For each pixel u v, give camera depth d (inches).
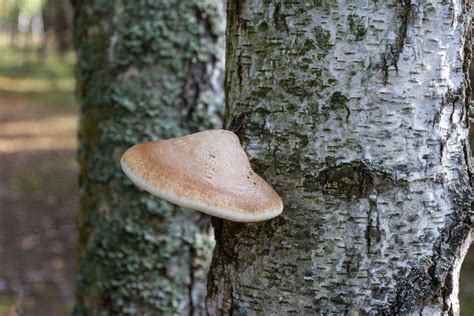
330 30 38.7
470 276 112.5
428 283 39.4
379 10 38.5
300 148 39.3
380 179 38.8
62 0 319.6
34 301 114.4
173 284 66.0
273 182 39.7
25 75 503.2
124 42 65.7
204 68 66.2
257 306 40.2
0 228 157.1
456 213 39.7
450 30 39.1
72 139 300.4
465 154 40.6
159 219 65.2
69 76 492.4
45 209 178.4
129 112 65.8
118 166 65.9
